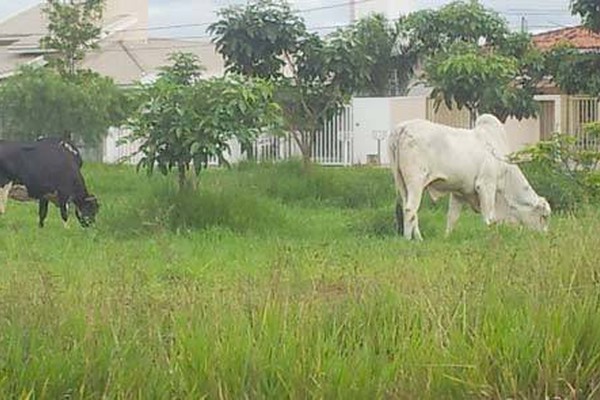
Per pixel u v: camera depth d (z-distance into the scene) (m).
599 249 8.06
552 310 6.79
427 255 11.41
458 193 15.76
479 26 28.53
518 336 6.50
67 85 30.19
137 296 7.12
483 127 15.86
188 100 16.30
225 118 16.30
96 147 31.39
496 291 7.16
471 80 25.09
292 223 16.17
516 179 15.62
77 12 35.88
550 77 27.14
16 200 19.55
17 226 17.06
